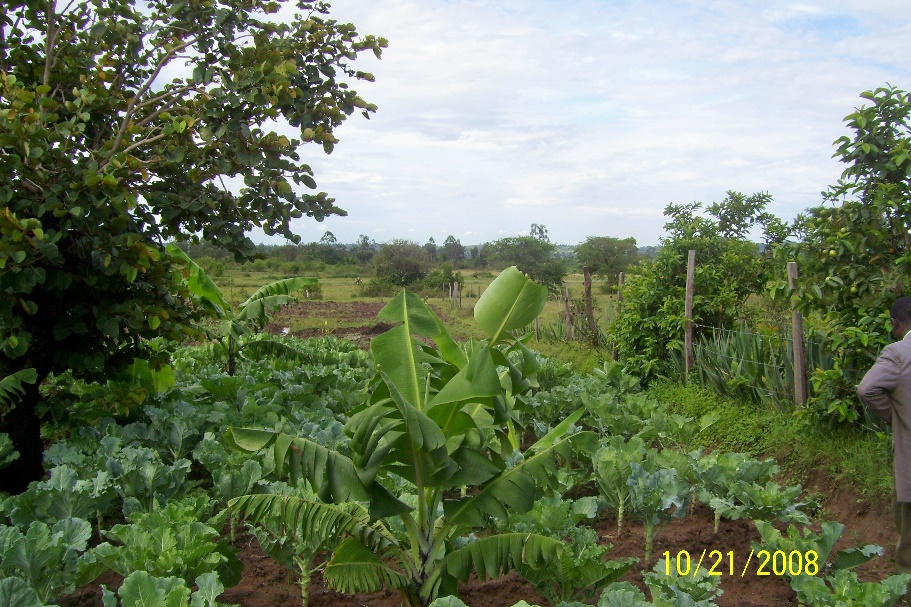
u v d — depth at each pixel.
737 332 9.63
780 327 9.77
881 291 6.64
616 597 3.50
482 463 3.87
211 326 14.70
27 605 3.06
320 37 6.53
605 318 16.38
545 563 3.82
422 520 3.97
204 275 8.48
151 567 3.79
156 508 4.92
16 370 6.07
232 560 4.38
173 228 6.45
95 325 6.21
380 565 3.86
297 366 11.91
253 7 6.49
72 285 6.12
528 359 4.06
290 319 30.02
